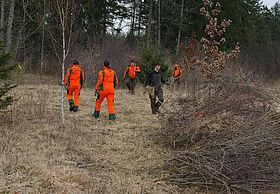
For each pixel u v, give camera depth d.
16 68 7.82
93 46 20.06
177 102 6.89
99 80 8.73
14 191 3.98
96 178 4.81
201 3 27.80
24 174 4.46
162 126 6.95
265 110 6.09
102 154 6.04
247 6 33.94
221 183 4.87
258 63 31.12
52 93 13.16
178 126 6.30
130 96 14.30
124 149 6.39
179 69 14.62
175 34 31.41
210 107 6.08
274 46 34.94
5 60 7.07
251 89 6.42
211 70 9.88
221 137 5.55
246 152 4.94
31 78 19.73
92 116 9.27
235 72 7.27
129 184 4.71
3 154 4.98
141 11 31.91
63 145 6.16
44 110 8.67
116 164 5.59
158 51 19.58
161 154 5.98
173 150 6.21
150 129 7.90
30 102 9.52
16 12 20.81
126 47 23.50
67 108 10.19
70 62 19.09
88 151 6.08
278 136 5.41
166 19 30.27
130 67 15.18
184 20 27.83
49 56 24.02
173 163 5.39
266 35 39.31
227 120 5.81
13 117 7.74
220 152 5.02
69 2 8.05
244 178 4.83
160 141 6.79
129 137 7.20
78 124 8.08
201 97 6.59
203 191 4.82
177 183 4.95
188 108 6.46
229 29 27.41
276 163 4.97
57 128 7.22
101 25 27.66
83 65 18.38
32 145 5.82
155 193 4.54
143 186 4.71
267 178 4.80
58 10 7.90
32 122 7.61
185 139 6.23
